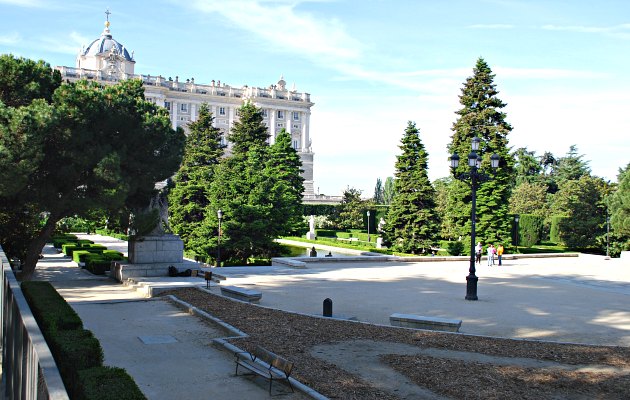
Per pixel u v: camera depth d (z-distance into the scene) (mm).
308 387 11594
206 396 11141
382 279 33750
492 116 57000
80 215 29172
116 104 28281
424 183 56688
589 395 11672
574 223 62375
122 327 17531
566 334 18891
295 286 29562
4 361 10945
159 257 33000
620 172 75375
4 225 28531
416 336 16766
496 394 11531
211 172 54188
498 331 19156
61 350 9133
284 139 73562
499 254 45781
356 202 87312
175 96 137625
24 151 23266
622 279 36594
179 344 15375
